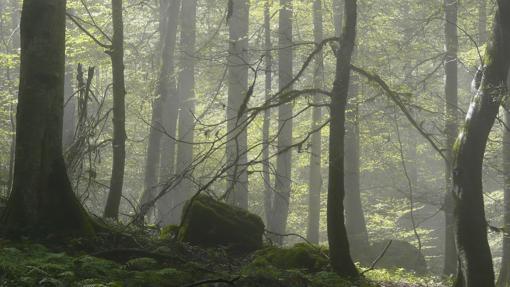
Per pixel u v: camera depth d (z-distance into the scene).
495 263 31.92
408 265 24.92
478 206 13.00
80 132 16.39
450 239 23.17
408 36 28.67
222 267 12.73
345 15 14.22
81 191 25.22
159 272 10.09
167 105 30.83
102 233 12.29
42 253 10.25
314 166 30.09
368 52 25.31
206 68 31.86
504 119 24.52
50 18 12.07
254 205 33.91
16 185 11.77
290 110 26.59
